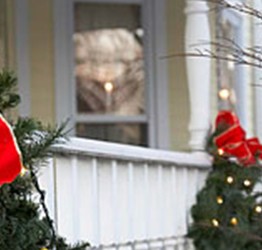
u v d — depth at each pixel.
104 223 8.78
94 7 14.41
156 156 10.27
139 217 9.78
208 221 11.33
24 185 6.20
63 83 14.01
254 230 11.67
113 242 8.95
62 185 7.77
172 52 14.45
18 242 6.00
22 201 6.18
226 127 12.06
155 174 10.39
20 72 13.50
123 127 14.56
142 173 9.96
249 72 16.03
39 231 6.22
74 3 14.22
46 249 6.34
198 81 12.46
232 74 16.09
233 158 11.88
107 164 8.93
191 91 12.50
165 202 10.67
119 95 14.58
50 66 13.90
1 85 6.03
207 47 12.91
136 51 14.60
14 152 5.59
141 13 14.59
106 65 14.52
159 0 14.50
